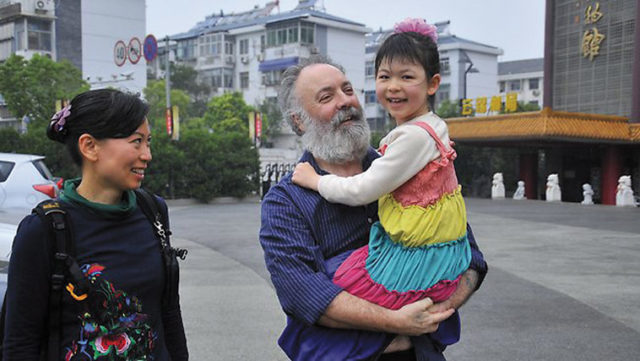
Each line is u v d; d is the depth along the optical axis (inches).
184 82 2103.8
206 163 883.4
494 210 693.9
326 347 74.6
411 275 72.1
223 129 1706.4
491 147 1066.1
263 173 948.0
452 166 77.3
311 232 76.7
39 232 66.4
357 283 72.4
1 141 753.6
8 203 343.6
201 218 597.3
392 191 74.9
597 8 936.9
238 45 2198.6
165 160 844.0
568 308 223.6
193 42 2305.6
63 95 1141.1
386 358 77.2
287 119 86.4
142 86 1849.2
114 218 70.6
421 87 78.0
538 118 837.2
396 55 77.8
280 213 77.3
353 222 78.2
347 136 80.0
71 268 66.2
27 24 1625.2
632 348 176.6
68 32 1707.7
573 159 1022.4
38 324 66.8
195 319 205.9
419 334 72.4
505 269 303.3
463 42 2322.8
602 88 940.6
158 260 73.8
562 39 999.6
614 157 903.1
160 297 74.5
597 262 324.8
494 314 215.5
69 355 66.6
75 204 69.4
